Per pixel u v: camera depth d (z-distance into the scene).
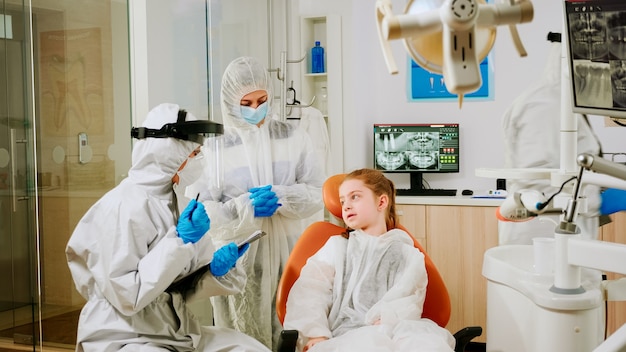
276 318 2.67
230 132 2.65
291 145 2.74
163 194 1.83
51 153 1.95
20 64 1.85
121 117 2.05
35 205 1.88
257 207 2.50
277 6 3.55
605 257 1.34
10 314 1.90
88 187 2.06
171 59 2.58
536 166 2.64
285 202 2.58
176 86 2.60
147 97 2.42
